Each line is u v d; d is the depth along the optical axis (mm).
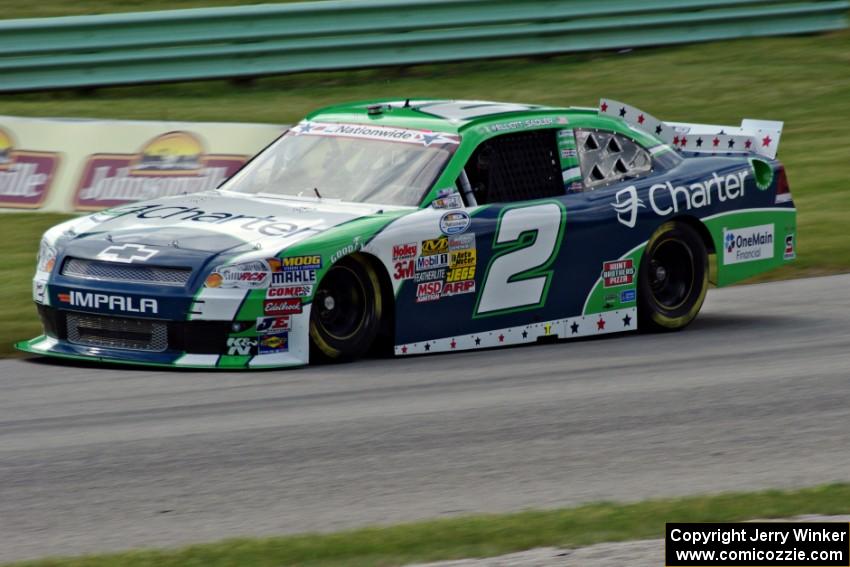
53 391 24938
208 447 20938
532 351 29516
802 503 17453
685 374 26875
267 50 56688
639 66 61250
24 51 54281
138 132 42875
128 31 55125
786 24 65688
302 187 30109
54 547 16250
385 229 27641
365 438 21531
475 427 22297
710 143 35062
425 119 30781
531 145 30781
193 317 26031
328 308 27469
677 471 19750
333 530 16875
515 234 29609
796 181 50094
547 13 60844
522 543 15742
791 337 31156
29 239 40719
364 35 57844
